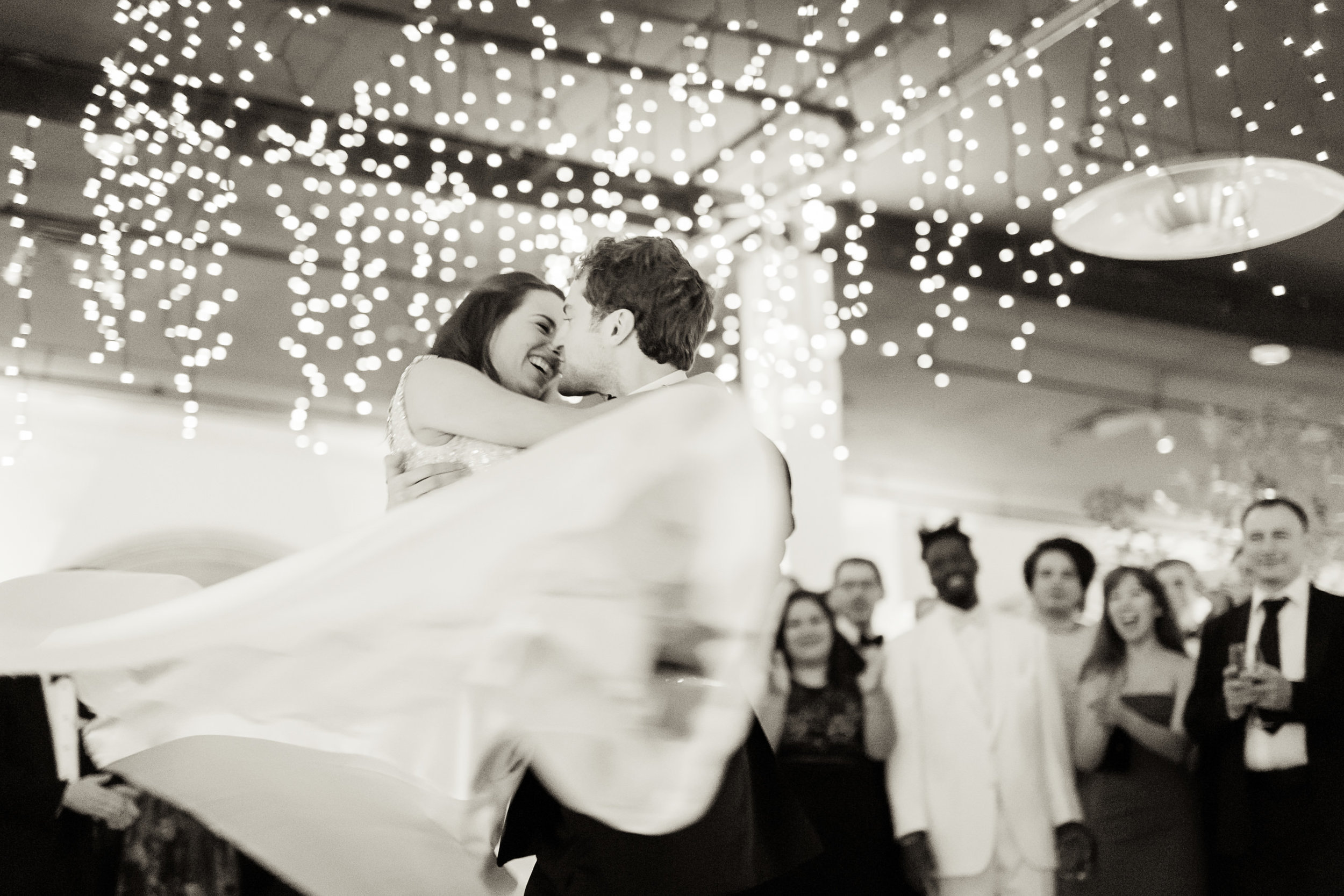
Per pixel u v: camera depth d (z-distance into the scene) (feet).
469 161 16.75
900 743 11.48
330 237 20.54
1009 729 11.44
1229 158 11.46
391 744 4.72
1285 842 10.70
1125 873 11.34
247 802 4.86
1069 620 12.46
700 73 17.11
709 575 4.49
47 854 9.54
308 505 28.07
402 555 4.50
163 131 15.35
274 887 11.15
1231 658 11.03
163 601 5.22
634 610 4.48
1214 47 16.62
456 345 6.33
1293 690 10.84
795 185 20.24
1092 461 32.99
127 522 26.20
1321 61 16.98
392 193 16.24
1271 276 25.16
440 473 5.68
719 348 21.77
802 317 21.36
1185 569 13.76
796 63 16.99
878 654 12.00
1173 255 12.76
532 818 5.10
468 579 4.50
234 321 23.50
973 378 28.40
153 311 22.54
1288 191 11.84
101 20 15.66
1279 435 23.85
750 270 21.48
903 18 15.90
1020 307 24.70
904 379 28.45
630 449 4.45
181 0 14.67
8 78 16.12
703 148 19.45
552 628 4.50
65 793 9.59
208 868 11.15
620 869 4.97
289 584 4.54
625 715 4.51
